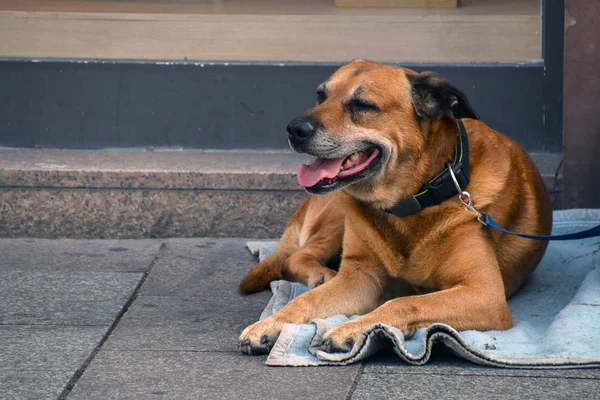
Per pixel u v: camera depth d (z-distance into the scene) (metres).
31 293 7.41
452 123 6.52
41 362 5.86
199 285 7.76
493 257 6.47
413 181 6.39
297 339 5.88
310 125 6.14
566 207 9.12
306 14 10.02
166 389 5.40
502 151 6.86
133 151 10.12
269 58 10.04
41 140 10.13
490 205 6.57
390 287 6.93
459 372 5.64
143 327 6.62
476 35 9.88
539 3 9.68
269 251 8.48
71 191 9.18
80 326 6.61
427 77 6.23
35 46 10.04
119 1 10.17
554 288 7.32
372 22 9.96
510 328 6.24
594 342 5.83
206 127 10.09
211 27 10.03
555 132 9.85
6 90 10.01
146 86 10.01
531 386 5.39
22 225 9.24
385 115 6.26
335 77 6.51
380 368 5.72
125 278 7.89
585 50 8.75
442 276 6.52
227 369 5.73
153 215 9.24
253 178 9.12
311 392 5.33
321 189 6.27
